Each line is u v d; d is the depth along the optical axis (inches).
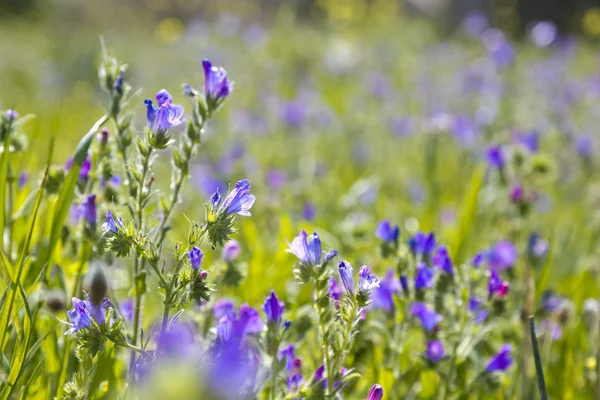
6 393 100.8
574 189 305.7
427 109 386.9
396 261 140.0
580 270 217.2
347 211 251.6
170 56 573.0
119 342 94.0
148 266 119.4
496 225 236.8
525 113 387.5
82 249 129.1
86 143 115.1
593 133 379.6
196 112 108.5
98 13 1005.8
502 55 435.5
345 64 557.0
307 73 523.2
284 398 103.3
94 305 102.3
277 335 103.0
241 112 349.7
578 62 684.7
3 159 125.0
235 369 64.9
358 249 200.7
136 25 973.8
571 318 174.4
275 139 346.9
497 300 134.7
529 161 215.0
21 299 112.6
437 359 130.0
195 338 117.2
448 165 332.5
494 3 973.2
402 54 631.2
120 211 125.6
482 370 134.9
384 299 135.3
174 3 978.7
